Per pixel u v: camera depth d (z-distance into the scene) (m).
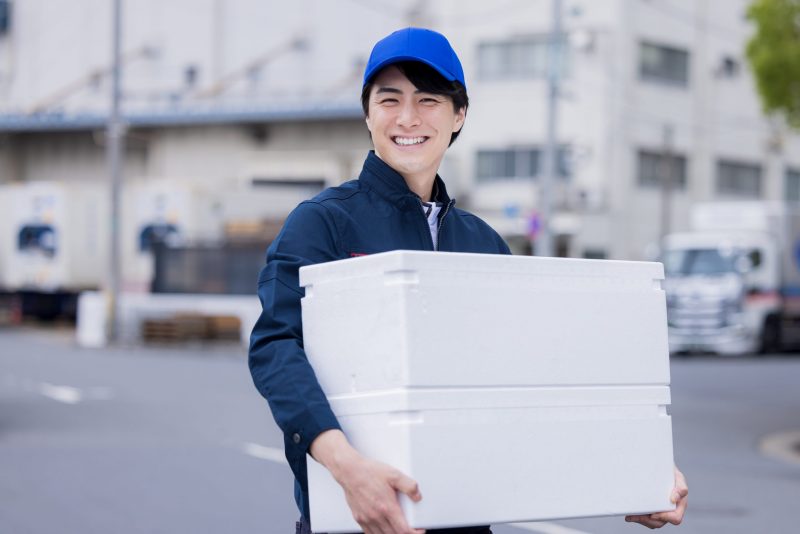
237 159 48.56
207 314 32.47
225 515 9.03
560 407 2.85
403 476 2.62
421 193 3.34
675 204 41.44
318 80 47.50
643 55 40.34
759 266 32.31
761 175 45.12
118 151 32.31
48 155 53.28
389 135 3.23
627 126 39.62
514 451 2.76
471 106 40.97
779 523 9.31
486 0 40.91
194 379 21.31
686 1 41.75
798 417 17.69
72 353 28.81
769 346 32.44
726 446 14.45
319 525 2.86
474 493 2.70
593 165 39.22
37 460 11.75
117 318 32.31
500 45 40.62
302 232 3.10
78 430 14.12
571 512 2.84
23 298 40.50
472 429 2.71
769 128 45.00
